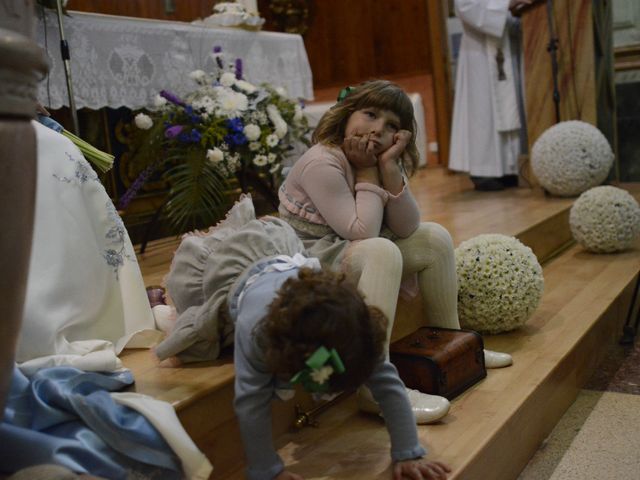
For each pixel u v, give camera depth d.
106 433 1.30
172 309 2.07
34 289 1.60
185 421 1.57
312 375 1.22
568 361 2.41
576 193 4.45
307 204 2.04
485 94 4.96
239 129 3.39
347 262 1.90
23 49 0.91
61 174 1.75
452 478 1.56
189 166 3.41
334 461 1.71
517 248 2.61
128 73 3.29
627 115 5.83
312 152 2.03
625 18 5.80
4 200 0.92
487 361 2.28
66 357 1.55
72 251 1.71
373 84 2.01
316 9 7.39
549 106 4.84
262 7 7.48
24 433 1.25
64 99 3.01
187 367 1.78
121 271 1.87
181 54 3.57
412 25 6.98
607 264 3.61
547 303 3.00
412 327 2.49
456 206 4.43
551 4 4.65
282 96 3.75
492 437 1.78
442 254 2.19
